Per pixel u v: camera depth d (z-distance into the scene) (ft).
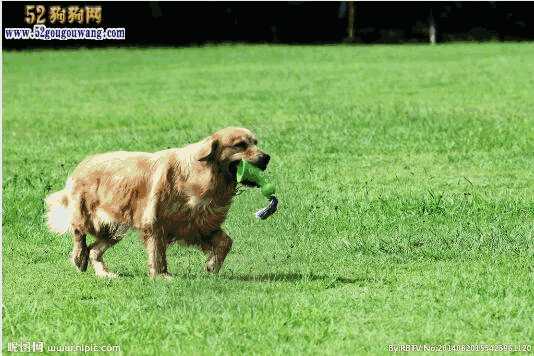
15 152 74.33
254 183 34.91
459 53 201.87
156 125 91.04
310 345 27.73
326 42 268.82
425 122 84.02
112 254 42.06
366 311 31.37
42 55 212.02
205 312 31.07
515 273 36.27
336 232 44.73
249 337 28.55
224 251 36.24
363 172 61.41
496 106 99.04
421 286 34.60
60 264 40.16
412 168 62.69
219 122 91.61
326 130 81.35
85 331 29.35
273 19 267.18
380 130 79.36
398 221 46.29
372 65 171.01
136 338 28.63
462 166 63.16
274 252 40.88
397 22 275.59
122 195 36.01
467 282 34.78
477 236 42.50
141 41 250.57
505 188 55.26
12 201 52.65
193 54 212.02
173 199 35.24
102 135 84.53
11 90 135.64
